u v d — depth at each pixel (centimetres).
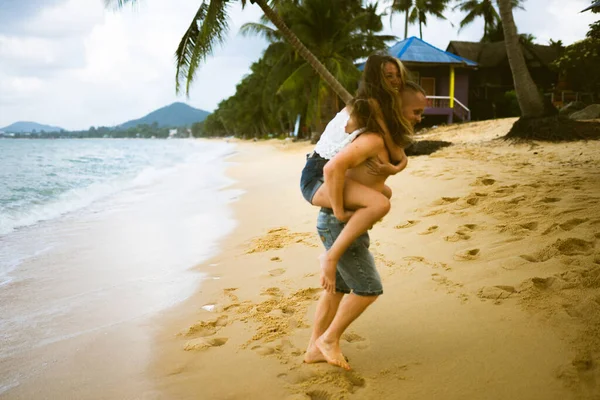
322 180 237
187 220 788
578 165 823
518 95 1307
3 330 349
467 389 223
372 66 215
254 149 4081
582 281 310
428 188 721
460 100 3089
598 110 1622
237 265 483
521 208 518
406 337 280
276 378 250
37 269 518
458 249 427
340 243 221
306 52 1152
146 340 316
